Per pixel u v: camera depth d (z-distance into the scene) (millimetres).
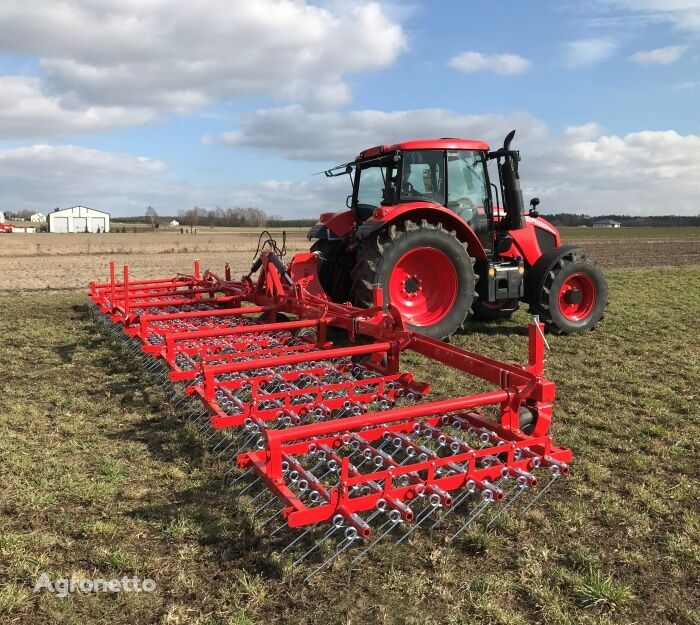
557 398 5289
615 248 31969
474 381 5730
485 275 7473
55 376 5711
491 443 3738
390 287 6941
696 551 2887
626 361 6578
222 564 2750
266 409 3799
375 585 2629
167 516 3150
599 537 3047
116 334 7312
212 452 3918
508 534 3059
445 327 7008
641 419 4742
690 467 3848
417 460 3752
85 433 4273
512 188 7566
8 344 7043
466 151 7477
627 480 3686
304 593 2564
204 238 47844
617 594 2539
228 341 5988
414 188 7223
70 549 2854
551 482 3469
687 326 8547
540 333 3602
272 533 2873
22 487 3422
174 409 4723
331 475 3598
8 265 21141
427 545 2943
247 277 7812
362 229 6938
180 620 2385
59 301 10641
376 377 4625
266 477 2918
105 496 3332
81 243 37031
